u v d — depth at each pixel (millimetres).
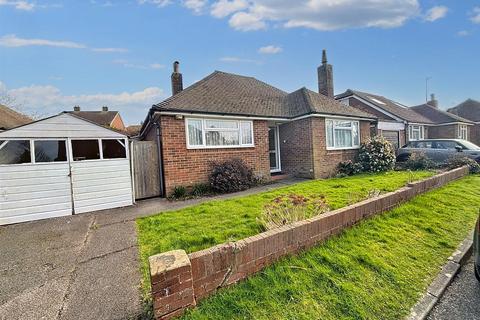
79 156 6949
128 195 7520
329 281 2836
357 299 2588
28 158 6363
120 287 2973
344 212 4008
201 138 8992
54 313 2539
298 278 2852
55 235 5012
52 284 3098
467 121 22234
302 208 4336
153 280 2139
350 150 12445
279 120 11062
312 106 11031
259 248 2932
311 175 10891
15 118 13250
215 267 2578
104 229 5234
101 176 7176
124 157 7520
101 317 2453
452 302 2719
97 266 3537
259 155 10438
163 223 5137
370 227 4238
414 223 4555
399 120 17703
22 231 5391
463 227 4566
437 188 7070
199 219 5156
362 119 12781
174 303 2232
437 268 3264
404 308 2533
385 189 7270
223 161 9367
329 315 2373
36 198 6387
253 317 2301
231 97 11195
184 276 2281
